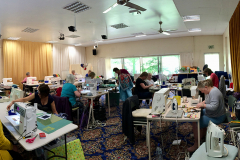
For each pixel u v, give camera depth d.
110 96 5.63
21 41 9.02
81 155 2.04
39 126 1.91
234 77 4.76
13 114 2.36
